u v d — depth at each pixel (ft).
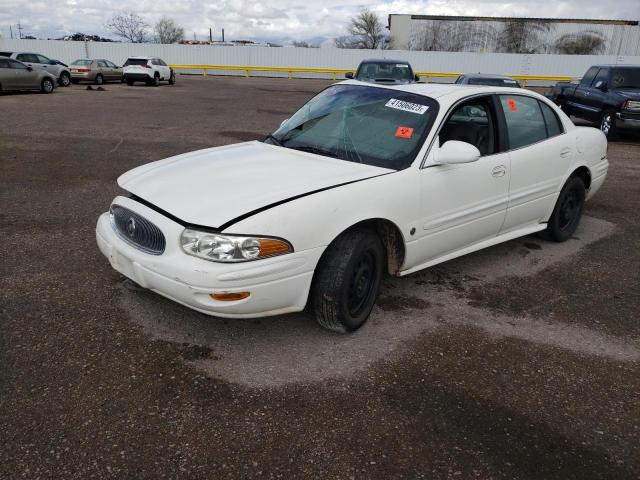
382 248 11.39
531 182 15.12
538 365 10.48
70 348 10.25
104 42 134.82
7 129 36.81
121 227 11.05
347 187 10.62
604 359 10.82
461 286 13.98
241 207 9.69
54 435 8.04
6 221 17.48
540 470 7.81
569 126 17.03
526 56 129.80
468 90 13.78
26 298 12.10
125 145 32.37
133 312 11.68
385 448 8.09
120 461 7.63
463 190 12.90
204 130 39.81
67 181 23.17
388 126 12.83
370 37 189.16
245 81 115.14
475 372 10.14
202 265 9.33
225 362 10.07
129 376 9.50
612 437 8.57
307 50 135.95
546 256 16.44
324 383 9.57
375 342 11.01
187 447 7.95
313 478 7.48
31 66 66.18
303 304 10.28
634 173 29.84
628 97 39.83
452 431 8.51
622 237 18.54
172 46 136.15
